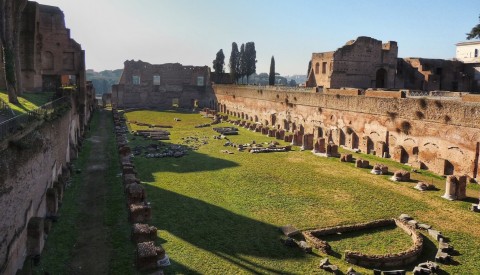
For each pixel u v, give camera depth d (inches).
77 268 655.1
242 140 2022.6
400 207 1009.5
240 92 3073.3
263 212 960.9
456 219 933.8
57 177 999.0
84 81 2126.0
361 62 2642.7
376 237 842.2
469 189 1156.5
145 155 1592.0
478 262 729.0
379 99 1589.6
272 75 3895.2
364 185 1198.9
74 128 1515.7
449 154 1291.8
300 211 971.9
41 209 784.3
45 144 834.8
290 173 1336.1
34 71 1659.7
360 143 1706.4
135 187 944.3
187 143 1925.4
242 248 761.0
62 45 2112.5
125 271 649.6
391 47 2701.8
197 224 871.7
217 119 2824.8
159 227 844.6
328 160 1542.8
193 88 4018.2
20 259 627.2
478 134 1189.1
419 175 1310.3
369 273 679.7
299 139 1855.3
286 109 2348.7
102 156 1481.3
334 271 674.8
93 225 826.8
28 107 1181.7
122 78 3900.1
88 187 1080.8
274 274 666.8
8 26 1167.6
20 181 629.9
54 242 740.0
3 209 545.3
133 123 2650.1
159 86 3978.8
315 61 2810.0
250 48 4426.7
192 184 1187.3
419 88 2623.0
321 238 829.8
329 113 1926.7
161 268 668.7
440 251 762.2
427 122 1370.6
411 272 693.3
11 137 599.8
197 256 719.7
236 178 1266.0
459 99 1346.0
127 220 855.1
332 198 1075.3
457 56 3513.8
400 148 1480.1
